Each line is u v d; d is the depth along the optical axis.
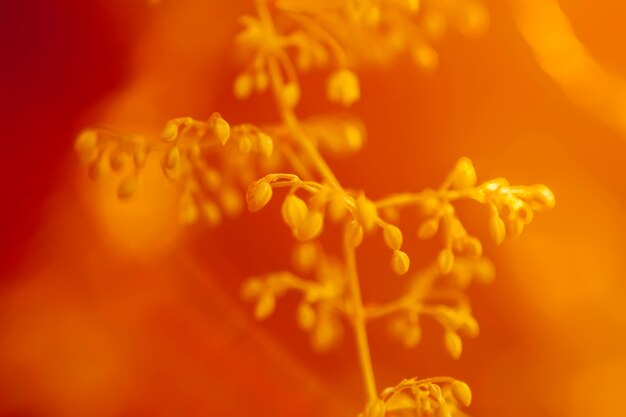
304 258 0.29
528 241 0.34
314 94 0.34
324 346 0.30
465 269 0.29
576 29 0.35
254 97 0.34
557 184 0.35
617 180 0.35
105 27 0.34
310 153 0.28
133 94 0.34
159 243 0.34
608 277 0.35
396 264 0.25
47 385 0.33
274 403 0.34
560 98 0.35
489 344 0.34
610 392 0.34
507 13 0.34
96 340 0.33
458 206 0.34
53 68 0.34
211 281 0.34
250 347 0.34
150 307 0.34
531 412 0.34
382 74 0.34
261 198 0.25
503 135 0.36
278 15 0.30
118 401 0.33
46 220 0.33
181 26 0.34
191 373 0.34
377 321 0.34
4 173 0.33
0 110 0.33
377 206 0.27
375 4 0.28
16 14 0.33
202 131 0.26
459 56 0.35
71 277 0.33
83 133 0.27
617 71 0.35
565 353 0.34
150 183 0.34
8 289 0.33
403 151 0.35
